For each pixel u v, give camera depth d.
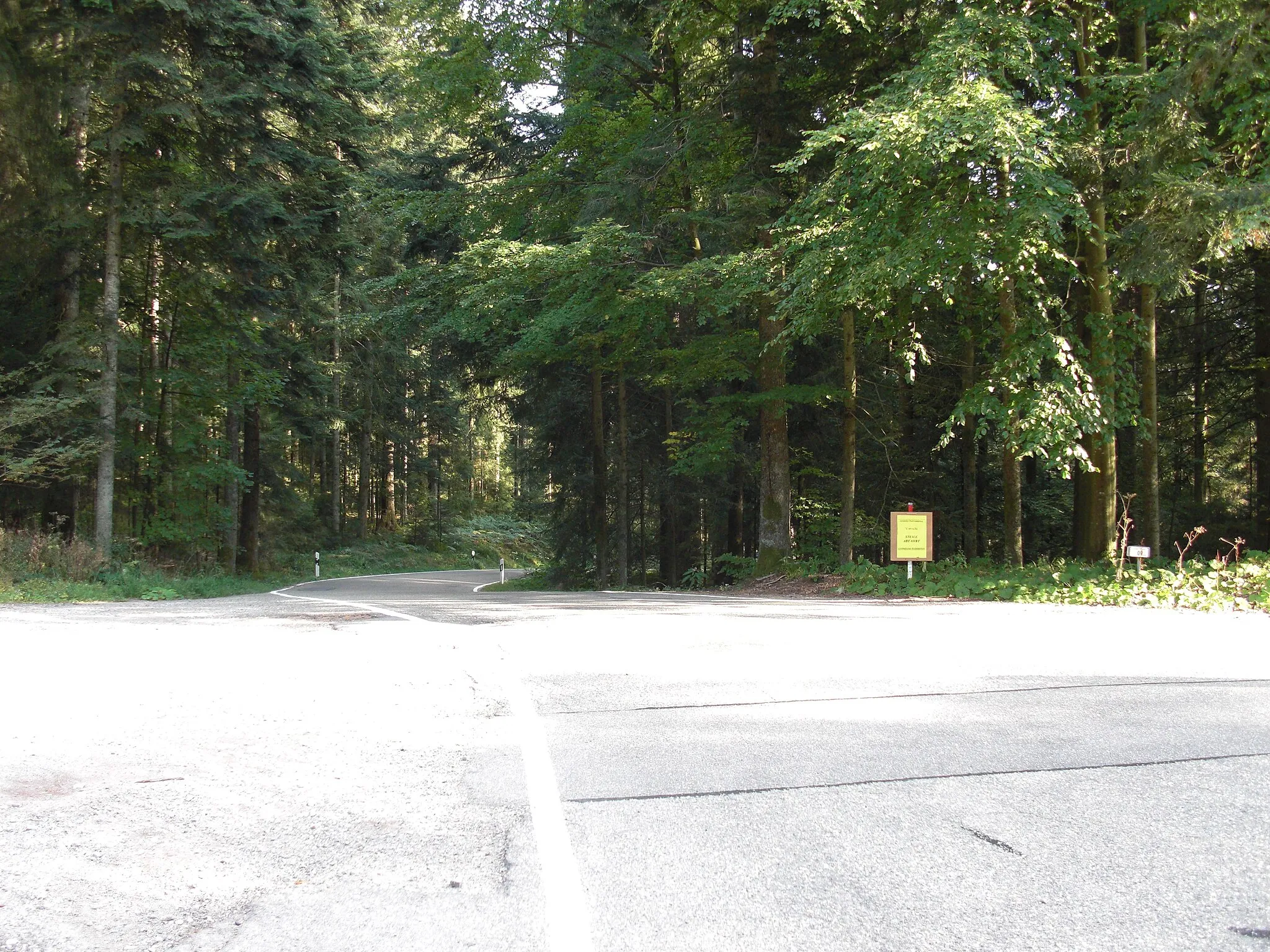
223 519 25.23
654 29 18.45
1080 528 19.55
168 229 19.64
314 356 33.16
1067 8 13.77
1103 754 4.73
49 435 18.75
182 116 18.98
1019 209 12.10
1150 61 16.00
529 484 36.41
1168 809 3.92
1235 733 5.12
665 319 19.70
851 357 18.97
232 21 19.70
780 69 17.30
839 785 4.30
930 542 16.05
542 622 10.88
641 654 8.12
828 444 25.38
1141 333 16.03
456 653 8.21
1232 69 12.20
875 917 2.95
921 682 6.64
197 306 23.38
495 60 19.91
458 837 3.72
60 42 18.52
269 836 3.75
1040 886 3.18
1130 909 2.99
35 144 17.73
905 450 25.14
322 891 3.21
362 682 6.84
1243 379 22.58
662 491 28.77
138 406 21.41
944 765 4.59
